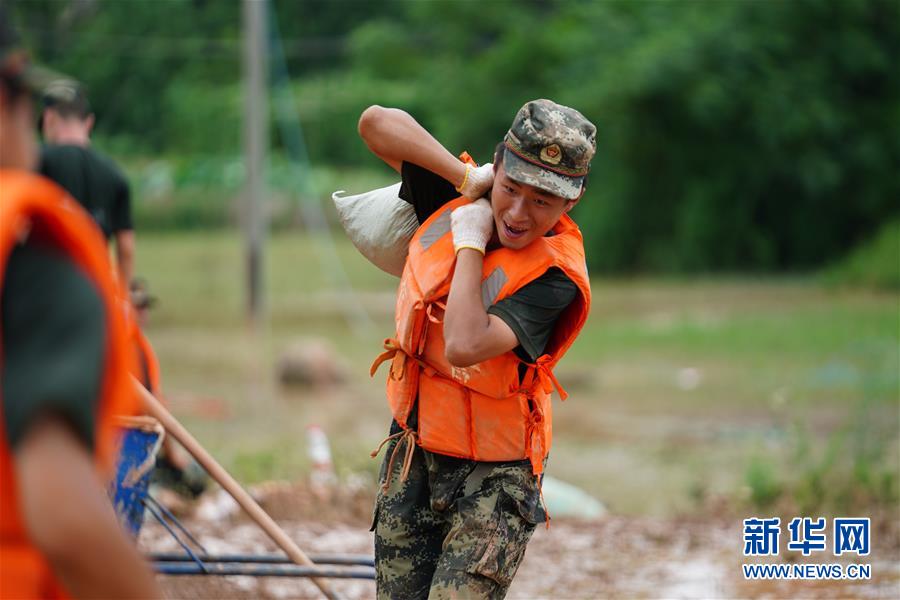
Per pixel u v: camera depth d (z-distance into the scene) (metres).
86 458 3.87
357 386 35.22
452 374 8.07
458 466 8.21
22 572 4.01
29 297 3.93
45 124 12.98
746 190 73.12
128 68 100.00
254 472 19.62
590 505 18.72
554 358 8.32
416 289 8.10
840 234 74.62
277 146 96.50
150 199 80.44
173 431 9.09
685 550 15.95
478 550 7.93
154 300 13.70
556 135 7.58
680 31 71.38
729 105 69.75
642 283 68.88
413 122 8.30
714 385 33.28
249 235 42.62
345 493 17.64
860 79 73.19
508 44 78.62
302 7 110.56
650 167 74.12
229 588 13.38
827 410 28.42
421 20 87.62
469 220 7.93
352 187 88.50
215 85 99.06
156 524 15.52
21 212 3.89
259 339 42.34
